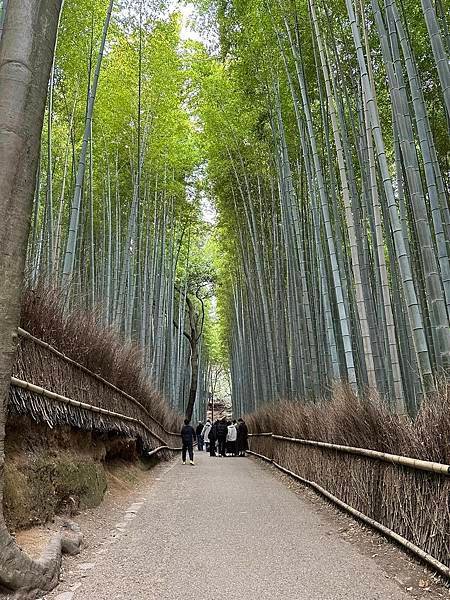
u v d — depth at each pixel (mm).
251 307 15023
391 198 4660
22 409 3623
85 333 5543
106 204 11750
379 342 6758
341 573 2854
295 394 9516
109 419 6004
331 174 7352
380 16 4926
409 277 4445
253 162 11695
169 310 16016
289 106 8930
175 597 2469
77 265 9297
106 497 5094
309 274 9070
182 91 11484
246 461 11227
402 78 4777
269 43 8117
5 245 2334
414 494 3119
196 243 21453
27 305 4074
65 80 8953
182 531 3896
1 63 2375
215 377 44781
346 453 4555
